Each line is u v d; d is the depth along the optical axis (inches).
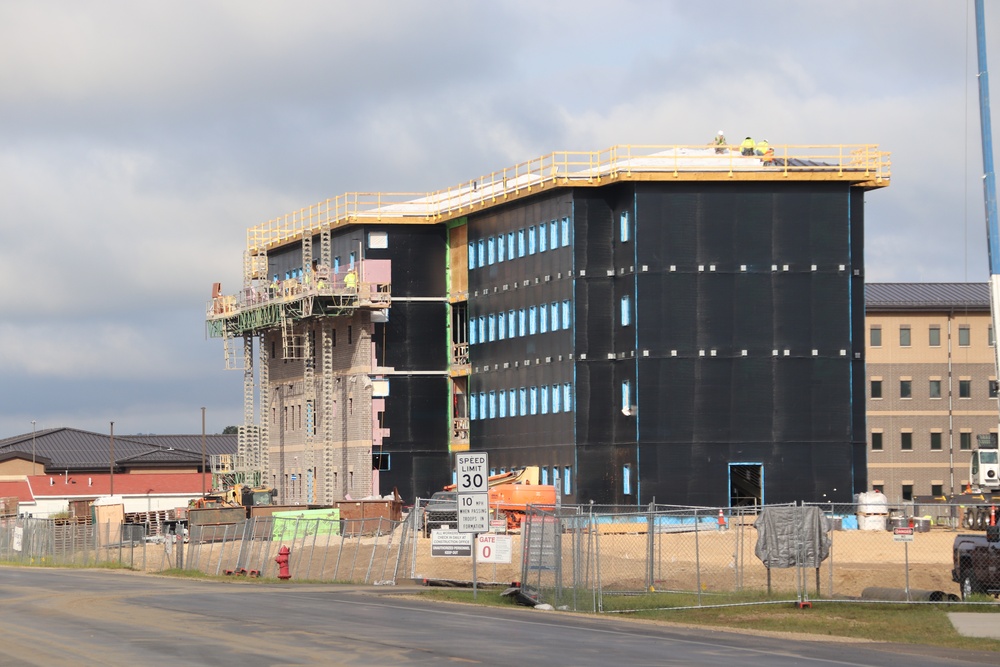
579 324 3843.5
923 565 2487.7
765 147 3870.6
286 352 4746.6
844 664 1131.9
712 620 1593.3
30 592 1985.7
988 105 2869.1
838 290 3715.6
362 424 4468.5
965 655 1251.8
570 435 3843.5
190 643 1213.7
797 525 1739.7
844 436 3695.9
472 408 4345.5
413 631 1337.4
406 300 4510.3
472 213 4343.0
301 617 1499.8
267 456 5167.3
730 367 3688.5
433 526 3430.1
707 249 3705.7
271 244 5012.3
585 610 1712.6
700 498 3651.6
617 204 3823.8
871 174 3710.6
